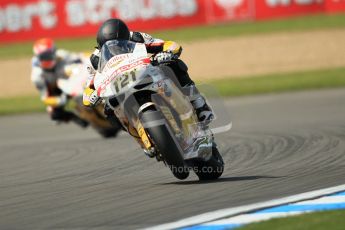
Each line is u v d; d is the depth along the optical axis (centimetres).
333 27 10338
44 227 1978
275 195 2219
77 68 4469
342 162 2855
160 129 2367
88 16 11350
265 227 1823
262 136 3953
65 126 5588
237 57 8712
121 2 11306
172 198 2275
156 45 2562
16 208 2314
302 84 6700
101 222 1994
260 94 6378
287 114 4962
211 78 7556
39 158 3759
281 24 11119
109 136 4675
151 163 3216
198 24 11762
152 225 1914
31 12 11475
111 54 2492
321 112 4900
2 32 11550
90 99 2555
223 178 2645
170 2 11562
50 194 2550
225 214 1984
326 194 2178
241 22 11888
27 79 8469
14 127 5625
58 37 11444
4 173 3272
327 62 7969
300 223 1844
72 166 3344
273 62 8244
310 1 11975
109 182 2755
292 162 2970
